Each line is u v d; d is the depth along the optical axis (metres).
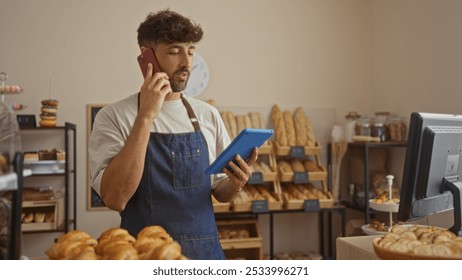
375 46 4.24
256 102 4.11
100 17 3.88
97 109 3.84
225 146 2.01
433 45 3.46
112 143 1.75
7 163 1.07
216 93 4.04
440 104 3.39
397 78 3.92
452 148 1.54
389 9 4.01
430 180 1.48
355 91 4.30
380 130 3.75
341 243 1.66
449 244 1.25
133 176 1.59
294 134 3.96
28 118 3.44
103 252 1.11
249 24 4.12
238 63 4.09
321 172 3.84
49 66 3.79
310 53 4.23
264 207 3.61
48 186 3.78
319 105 4.23
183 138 1.82
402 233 1.42
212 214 1.83
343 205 3.84
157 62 1.70
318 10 4.26
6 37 3.75
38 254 3.75
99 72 3.86
